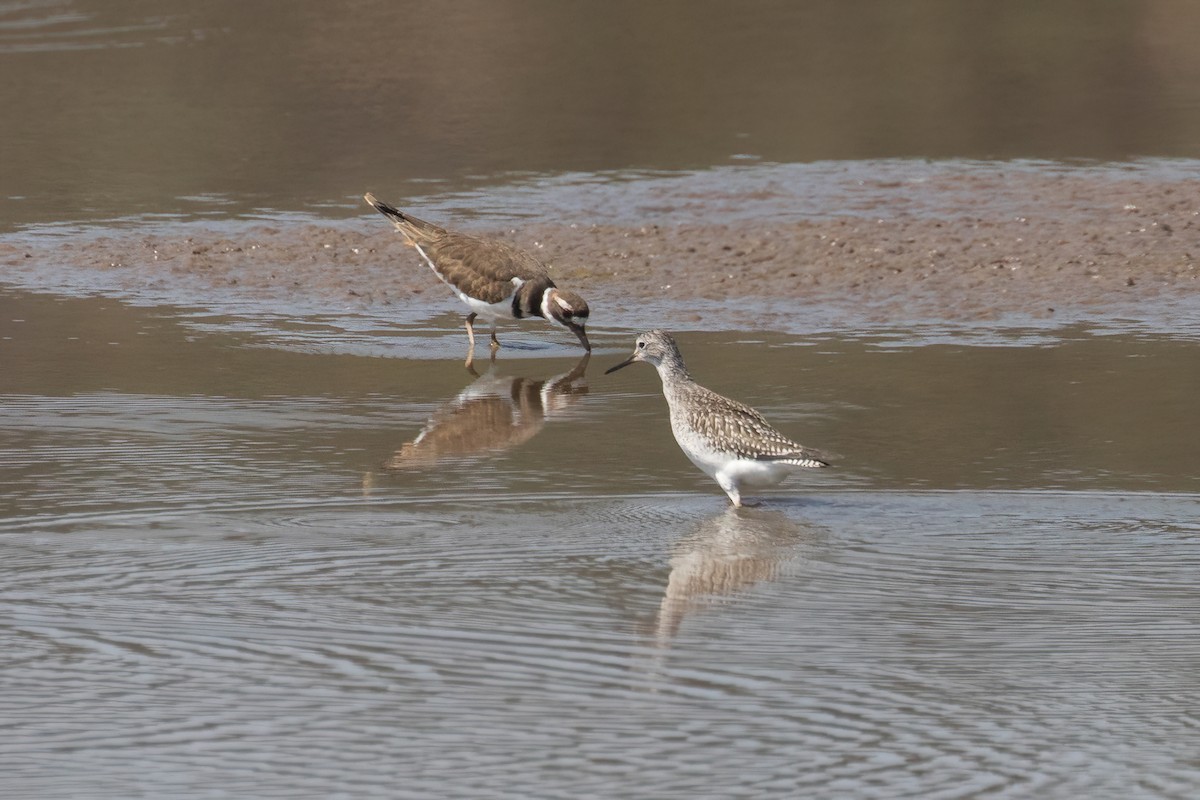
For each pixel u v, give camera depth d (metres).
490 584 10.67
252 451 14.10
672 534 11.79
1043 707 8.62
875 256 21.97
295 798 7.60
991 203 24.94
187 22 44.16
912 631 9.77
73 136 30.98
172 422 15.05
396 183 27.31
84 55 39.44
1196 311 19.23
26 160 28.94
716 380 16.61
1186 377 16.28
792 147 29.80
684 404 12.62
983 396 15.70
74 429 14.75
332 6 46.50
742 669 9.16
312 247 22.97
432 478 13.30
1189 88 34.41
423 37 41.75
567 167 28.41
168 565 11.04
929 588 10.55
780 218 24.31
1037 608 10.15
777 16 43.56
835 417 15.05
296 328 19.25
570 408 15.81
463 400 16.14
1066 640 9.59
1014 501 12.46
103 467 13.52
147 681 8.98
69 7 46.59
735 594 10.45
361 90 35.62
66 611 10.12
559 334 19.31
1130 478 13.03
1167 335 18.16
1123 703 8.66
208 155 29.55
